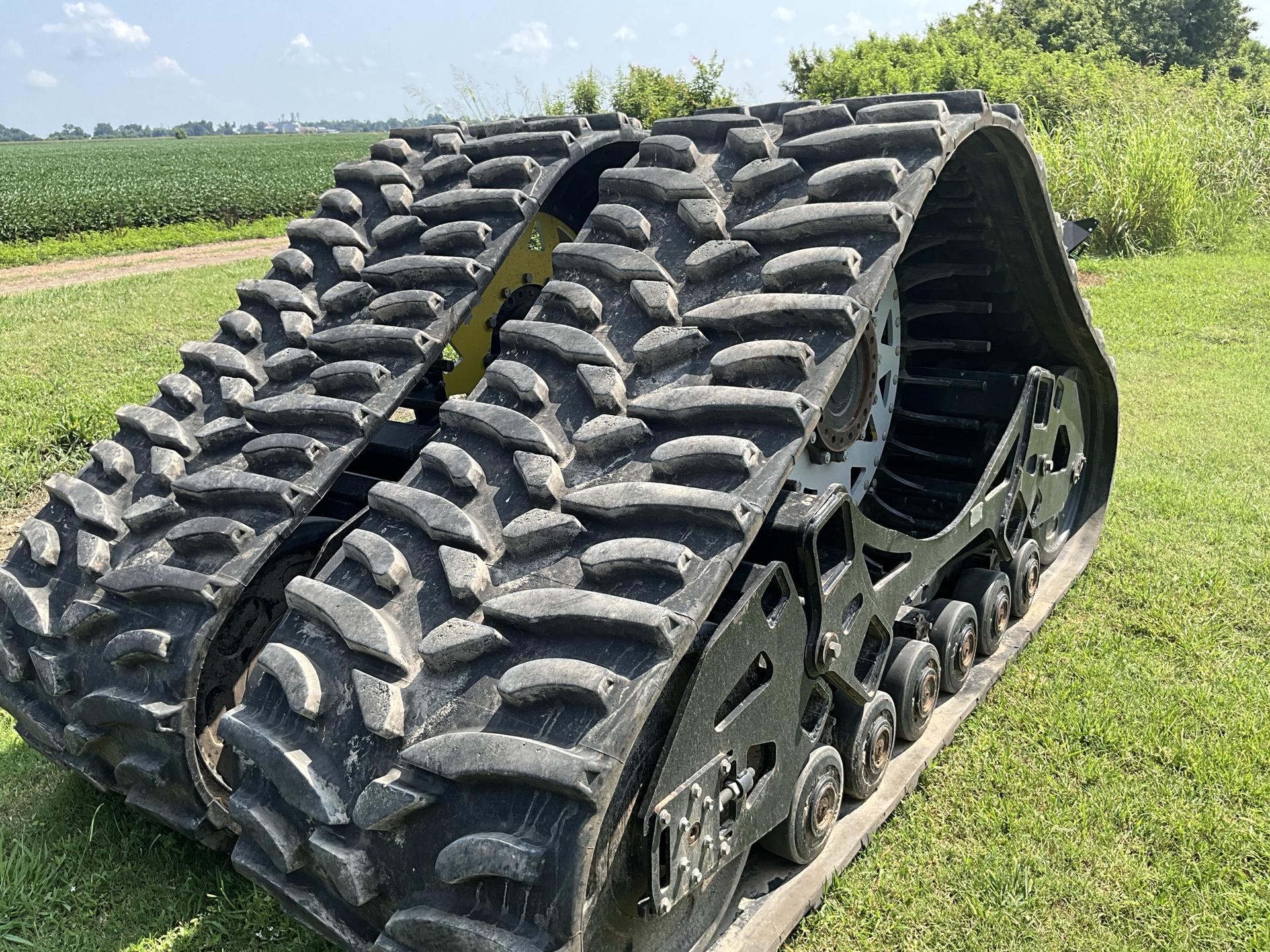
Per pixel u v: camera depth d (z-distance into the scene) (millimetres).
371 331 2465
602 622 1662
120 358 8078
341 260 2756
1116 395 3986
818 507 2152
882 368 3299
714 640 1838
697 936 2076
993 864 2430
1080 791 2709
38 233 20828
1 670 2410
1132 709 3055
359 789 1718
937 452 3684
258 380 2604
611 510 1868
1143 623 3594
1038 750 2887
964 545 3037
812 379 1954
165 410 2656
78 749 2289
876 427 3268
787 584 2068
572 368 2203
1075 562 4016
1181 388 6543
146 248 18844
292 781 1757
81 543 2346
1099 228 11695
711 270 2246
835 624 2268
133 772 2230
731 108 2805
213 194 25656
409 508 2020
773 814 2156
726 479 1857
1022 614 3598
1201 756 2795
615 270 2318
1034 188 2801
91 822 2664
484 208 2670
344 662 1847
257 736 1827
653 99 14578
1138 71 20234
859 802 2635
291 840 1809
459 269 2506
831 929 2268
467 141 3174
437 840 1636
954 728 2953
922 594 3111
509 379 2199
